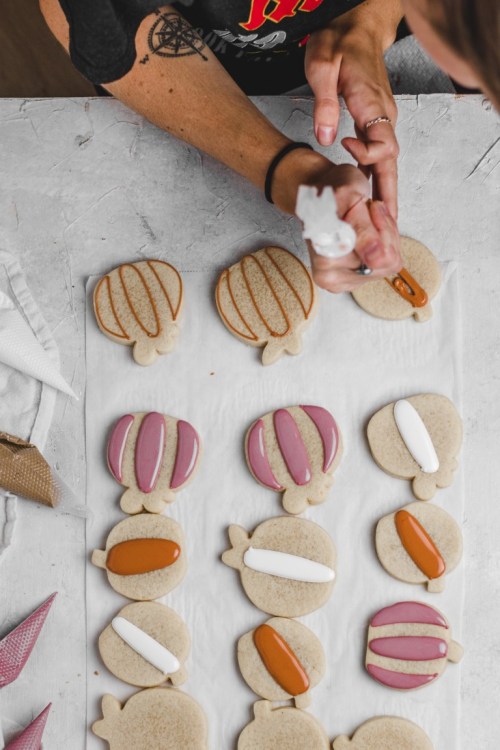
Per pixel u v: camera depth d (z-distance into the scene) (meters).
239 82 1.12
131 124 1.08
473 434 1.05
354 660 1.03
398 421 1.04
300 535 1.03
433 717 1.02
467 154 1.07
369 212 0.91
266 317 1.05
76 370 1.07
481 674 1.02
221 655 1.03
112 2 0.91
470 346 1.05
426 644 1.01
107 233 1.08
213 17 0.99
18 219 1.08
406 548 1.03
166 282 1.06
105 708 1.03
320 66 1.00
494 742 1.02
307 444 1.04
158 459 1.04
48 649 1.04
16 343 1.05
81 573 1.05
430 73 1.11
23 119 1.09
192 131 1.02
